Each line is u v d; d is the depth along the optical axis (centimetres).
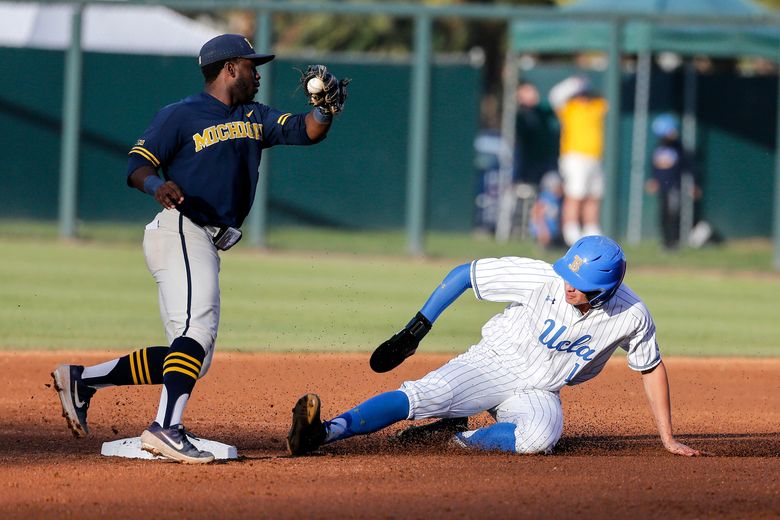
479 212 7450
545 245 6931
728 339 3816
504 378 1959
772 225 7444
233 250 6116
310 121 1864
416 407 1903
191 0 6106
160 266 1817
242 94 1858
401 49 9912
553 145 7600
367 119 6862
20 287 4472
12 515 1507
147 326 3644
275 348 3322
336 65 6800
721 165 7394
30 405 2475
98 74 6669
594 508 1571
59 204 6725
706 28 7044
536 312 1916
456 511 1542
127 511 1530
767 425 2488
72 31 6228
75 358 3033
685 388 2952
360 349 3353
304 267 5525
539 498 1620
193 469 1788
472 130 6944
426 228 6944
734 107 7369
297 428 1825
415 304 4403
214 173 1817
